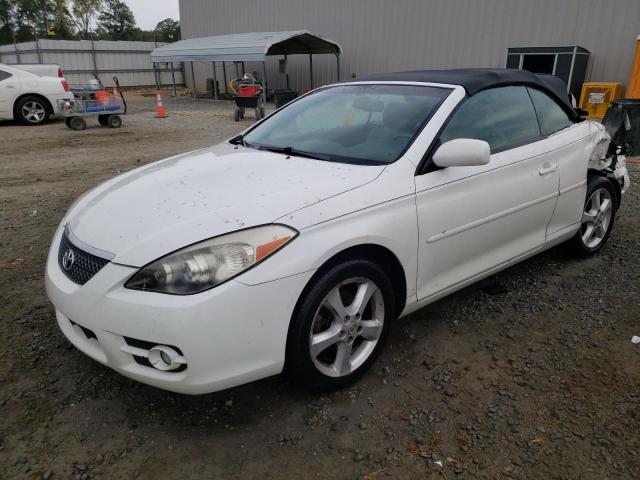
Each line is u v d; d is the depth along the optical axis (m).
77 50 28.66
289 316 2.26
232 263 2.14
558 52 13.52
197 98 24.36
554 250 4.42
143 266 2.15
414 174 2.74
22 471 2.13
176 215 2.34
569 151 3.69
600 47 13.86
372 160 2.83
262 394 2.62
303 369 2.41
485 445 2.28
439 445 2.28
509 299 3.60
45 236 4.84
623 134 8.00
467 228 2.99
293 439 2.32
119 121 13.11
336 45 20.31
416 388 2.66
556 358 2.91
